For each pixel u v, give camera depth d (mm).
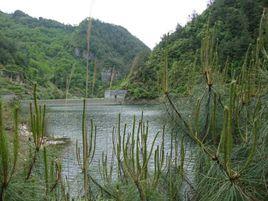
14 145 3639
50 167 4641
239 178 3742
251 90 4852
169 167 5105
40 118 4465
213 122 4371
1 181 3648
